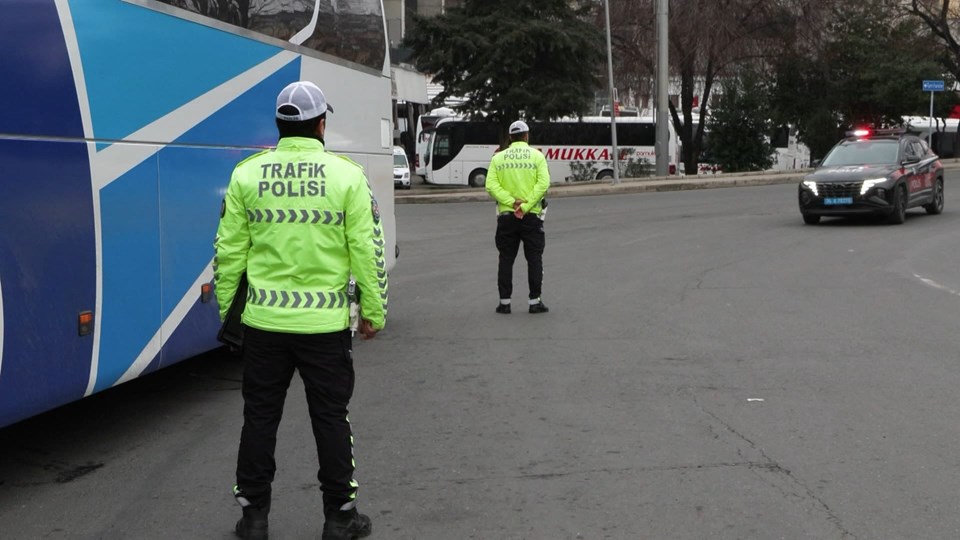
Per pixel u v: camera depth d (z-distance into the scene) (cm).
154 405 776
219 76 756
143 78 654
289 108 475
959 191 3012
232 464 629
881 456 616
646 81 4300
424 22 3722
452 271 1558
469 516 529
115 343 623
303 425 714
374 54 1073
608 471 598
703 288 1330
